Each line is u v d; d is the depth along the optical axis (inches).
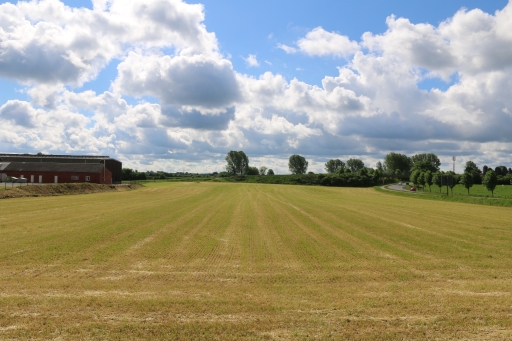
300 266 566.6
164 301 386.6
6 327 319.0
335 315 359.9
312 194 2881.4
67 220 992.9
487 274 535.5
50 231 814.5
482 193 3139.8
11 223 921.5
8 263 540.4
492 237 877.8
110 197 1967.3
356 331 325.7
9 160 3380.9
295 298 410.6
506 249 728.3
